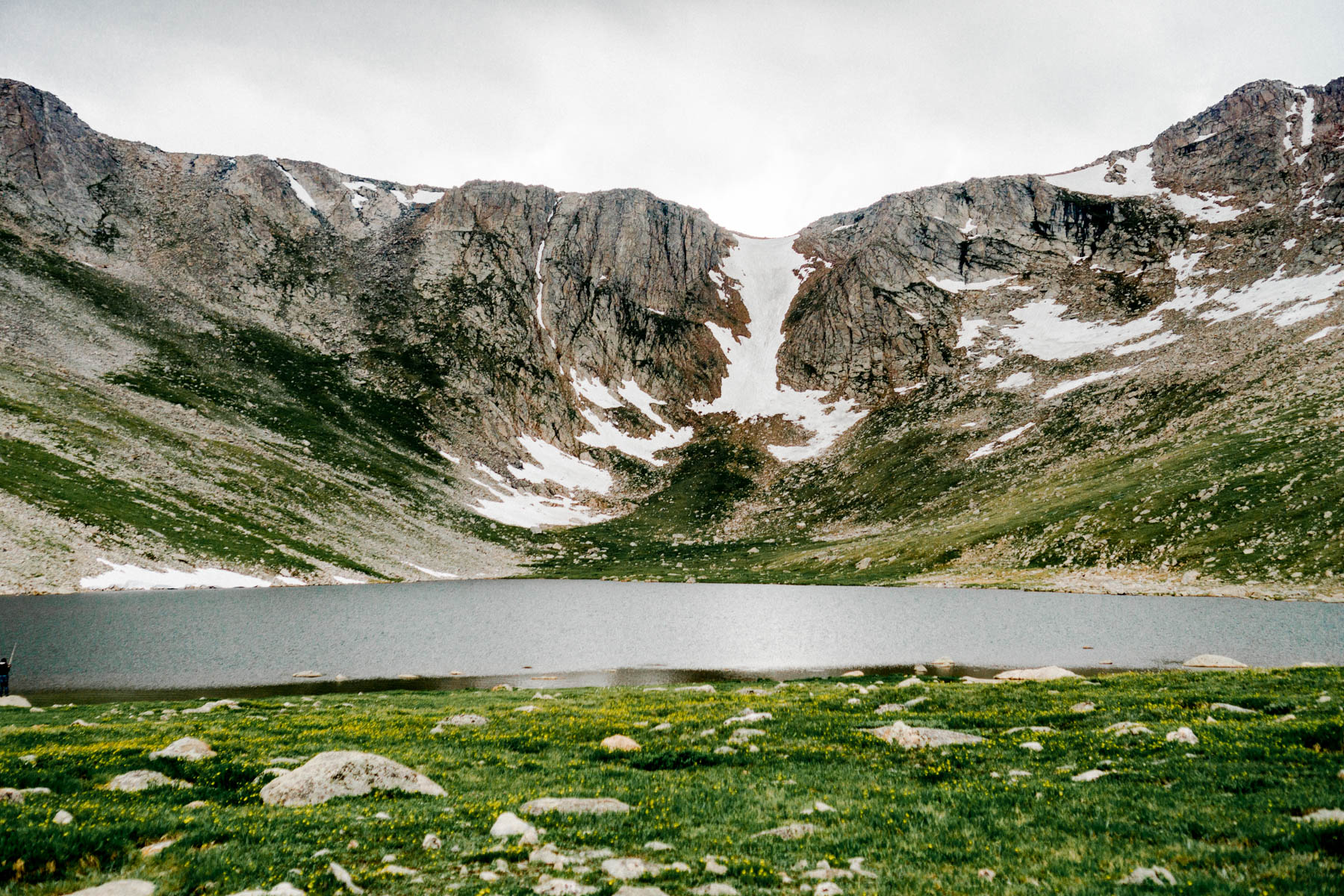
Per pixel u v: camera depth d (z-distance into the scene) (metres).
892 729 22.41
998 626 72.75
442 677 50.47
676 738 23.83
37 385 129.62
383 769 16.89
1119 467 127.12
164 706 33.12
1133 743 18.77
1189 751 17.25
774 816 15.05
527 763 20.11
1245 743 17.17
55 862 11.09
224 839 12.91
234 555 111.62
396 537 142.62
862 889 11.01
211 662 54.78
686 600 109.50
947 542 127.25
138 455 124.50
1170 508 104.25
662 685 45.91
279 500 134.12
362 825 13.95
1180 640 59.69
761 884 11.47
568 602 106.50
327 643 65.69
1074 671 46.19
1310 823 11.80
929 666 51.50
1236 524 94.38
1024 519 122.50
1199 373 148.00
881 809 15.13
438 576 133.50
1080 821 13.47
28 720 28.36
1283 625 64.75
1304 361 129.00
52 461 111.50
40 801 14.10
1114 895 10.22
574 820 14.82
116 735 23.50
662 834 14.02
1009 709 25.98
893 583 117.50
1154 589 88.56
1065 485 130.25
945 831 13.57
